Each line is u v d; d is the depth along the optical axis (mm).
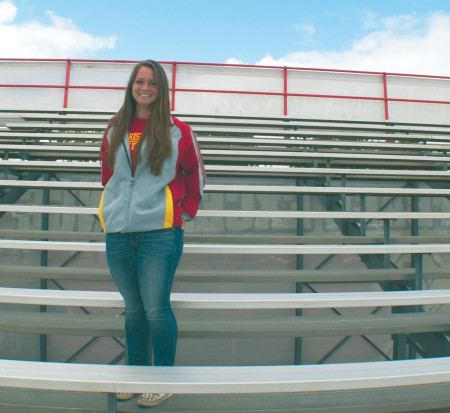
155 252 1037
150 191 1029
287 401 1129
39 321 1486
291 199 3811
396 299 1420
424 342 1697
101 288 3623
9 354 3641
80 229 3654
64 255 3592
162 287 1053
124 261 1062
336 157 3643
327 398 1149
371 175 3543
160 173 1045
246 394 1164
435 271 2043
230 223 3770
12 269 1989
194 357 3721
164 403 1104
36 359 3643
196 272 2025
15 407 1070
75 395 1132
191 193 1182
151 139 1029
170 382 942
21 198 3607
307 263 3816
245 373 1008
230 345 3754
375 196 3898
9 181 2672
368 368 1050
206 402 1118
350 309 3656
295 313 3625
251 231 3793
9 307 3592
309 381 958
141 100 1068
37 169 3365
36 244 1713
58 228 3639
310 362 3809
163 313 1077
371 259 2480
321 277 1996
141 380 949
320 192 2734
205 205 3756
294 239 2611
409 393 1176
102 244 1735
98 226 3670
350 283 3848
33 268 2027
